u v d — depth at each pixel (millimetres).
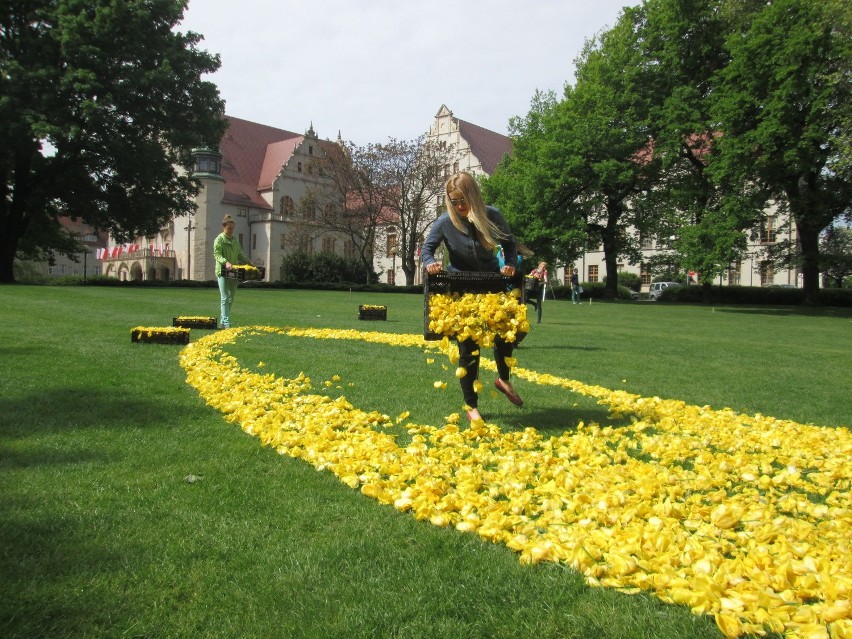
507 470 3352
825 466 3684
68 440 3645
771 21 27766
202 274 66812
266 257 69625
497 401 5395
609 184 37719
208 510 2707
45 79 30375
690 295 40844
